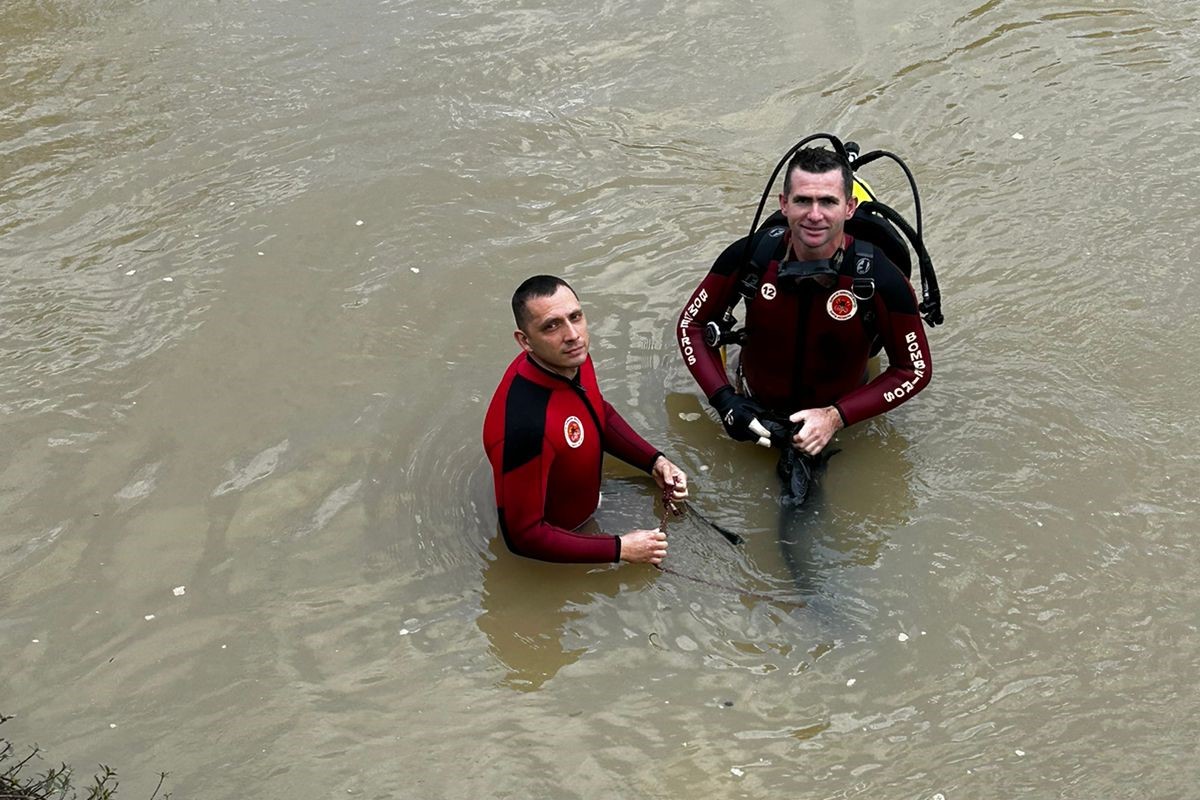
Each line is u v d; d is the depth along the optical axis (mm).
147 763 3525
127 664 3846
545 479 3949
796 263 4242
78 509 4418
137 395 4934
